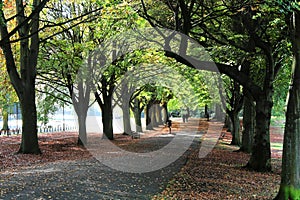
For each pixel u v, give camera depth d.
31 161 16.69
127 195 9.88
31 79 19.27
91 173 13.34
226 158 19.09
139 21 12.80
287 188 8.65
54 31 21.20
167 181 12.06
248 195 10.32
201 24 14.53
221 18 15.62
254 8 11.67
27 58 19.06
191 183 11.81
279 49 14.84
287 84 21.23
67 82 23.88
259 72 19.34
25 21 7.55
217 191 10.73
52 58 20.67
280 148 29.25
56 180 11.76
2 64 22.97
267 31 14.80
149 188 10.88
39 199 9.08
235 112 28.19
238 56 15.09
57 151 21.39
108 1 9.66
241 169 15.16
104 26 15.12
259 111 14.98
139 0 14.59
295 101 8.58
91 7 19.55
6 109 33.94
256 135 15.12
